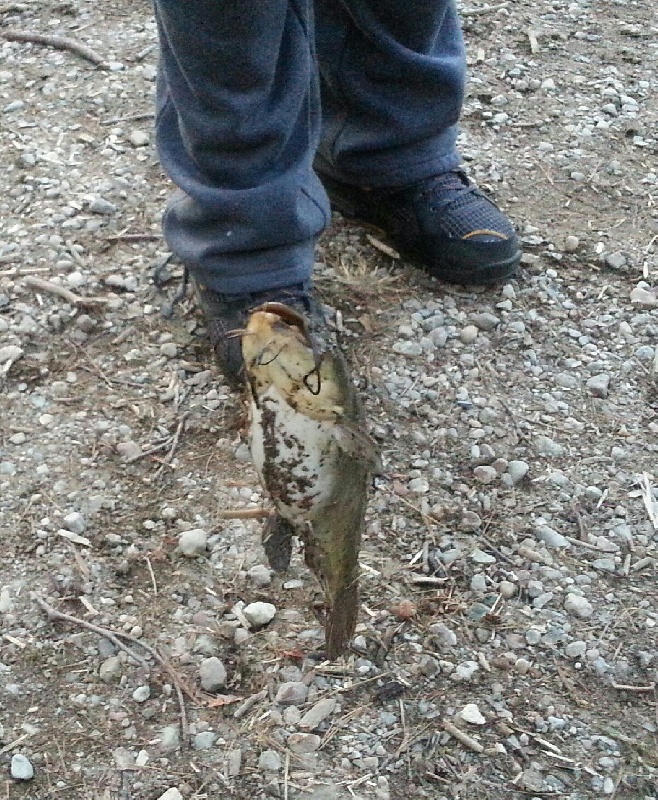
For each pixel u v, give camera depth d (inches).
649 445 67.2
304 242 66.4
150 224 75.8
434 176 73.3
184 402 67.2
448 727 56.9
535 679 58.6
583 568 62.3
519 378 69.8
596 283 74.9
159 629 59.2
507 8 96.1
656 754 56.8
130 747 56.1
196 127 62.8
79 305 70.9
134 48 89.0
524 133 84.7
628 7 97.3
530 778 55.9
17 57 88.0
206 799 54.9
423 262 74.1
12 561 61.1
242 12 59.4
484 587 61.3
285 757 56.0
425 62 69.7
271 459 50.4
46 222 75.5
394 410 67.6
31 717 56.7
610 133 85.1
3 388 67.5
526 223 78.1
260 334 48.6
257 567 61.0
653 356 71.2
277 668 58.2
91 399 67.2
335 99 72.1
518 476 65.2
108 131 82.0
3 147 80.5
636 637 60.2
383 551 62.2
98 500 63.1
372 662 58.6
